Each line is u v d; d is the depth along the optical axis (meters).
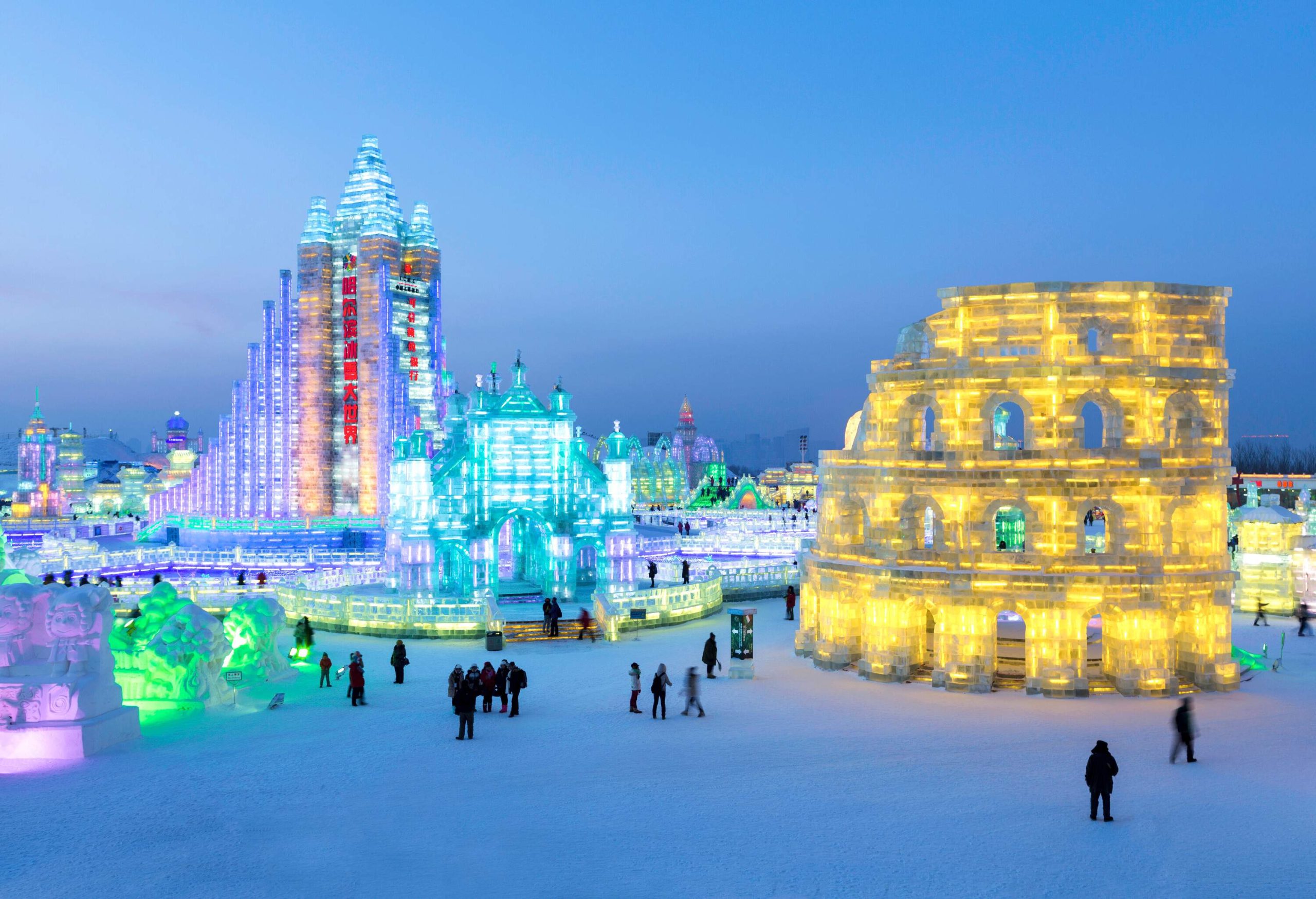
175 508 102.38
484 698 31.95
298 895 17.92
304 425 94.25
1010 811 22.22
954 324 36.66
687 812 22.23
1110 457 34.41
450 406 66.75
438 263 101.12
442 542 53.06
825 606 39.66
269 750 27.50
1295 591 51.44
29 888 18.28
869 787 23.92
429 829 21.27
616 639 46.12
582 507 55.94
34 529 113.62
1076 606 33.88
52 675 28.11
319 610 49.81
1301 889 18.08
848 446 43.47
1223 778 24.45
